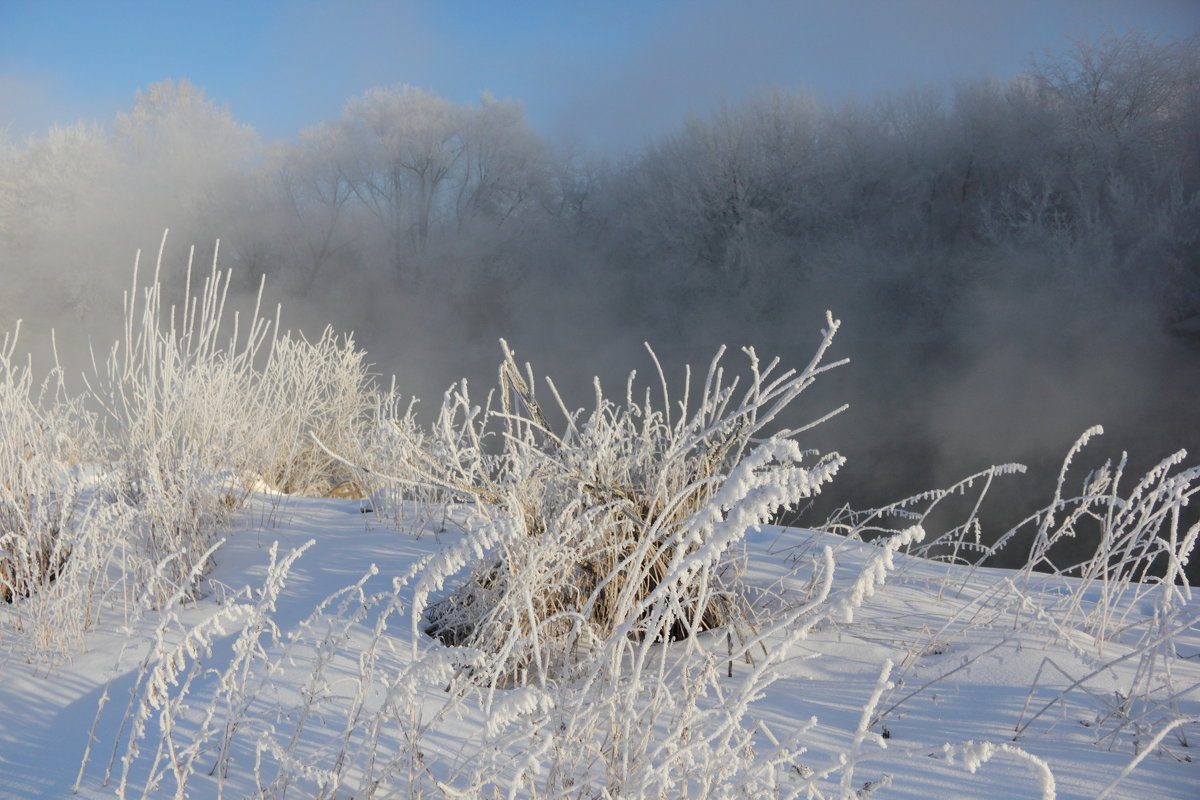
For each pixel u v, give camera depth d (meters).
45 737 2.23
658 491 2.84
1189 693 2.35
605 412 3.21
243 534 4.23
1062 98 30.34
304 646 2.60
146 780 1.96
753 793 1.48
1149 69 28.31
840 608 1.22
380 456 4.79
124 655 2.76
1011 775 1.91
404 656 2.57
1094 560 2.90
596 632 2.65
